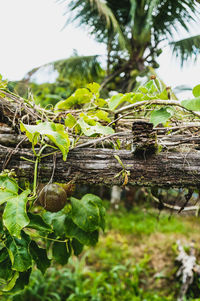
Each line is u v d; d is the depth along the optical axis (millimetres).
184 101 1000
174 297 3031
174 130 1269
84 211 1031
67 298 2953
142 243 4230
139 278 3357
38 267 1042
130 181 983
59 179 986
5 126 1170
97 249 3990
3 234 929
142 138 923
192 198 1587
